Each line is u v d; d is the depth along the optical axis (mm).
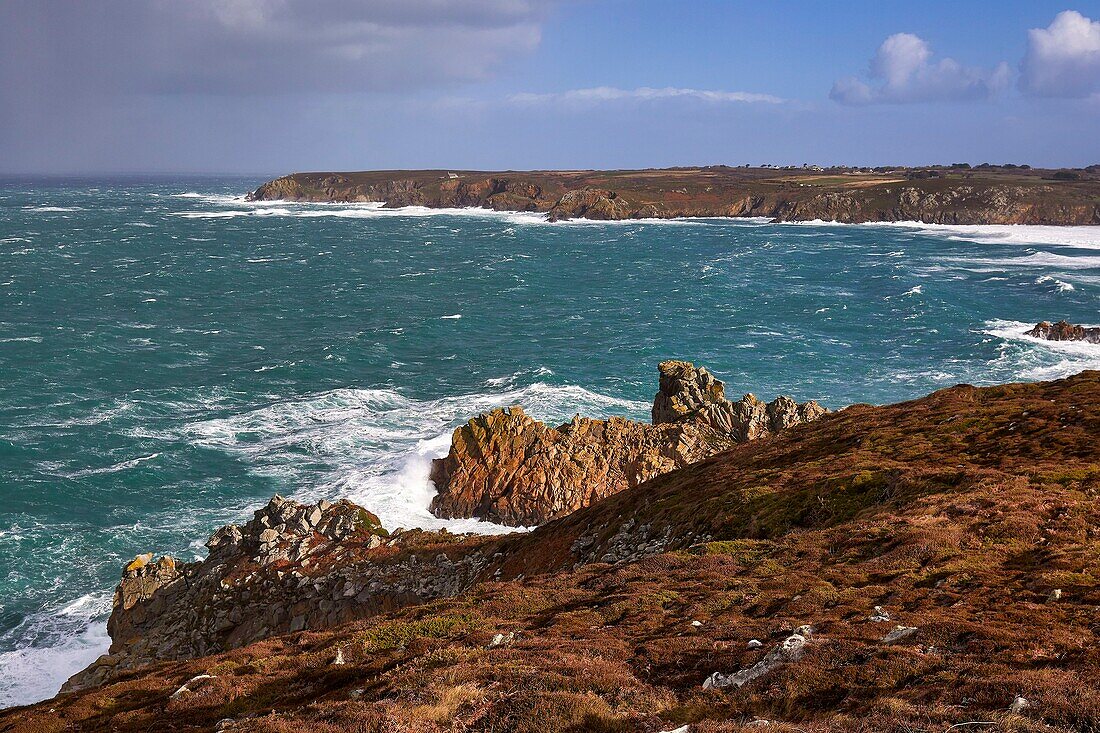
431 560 47062
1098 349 100250
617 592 25406
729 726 13352
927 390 87750
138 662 41656
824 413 66812
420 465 66062
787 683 15383
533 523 59125
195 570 49188
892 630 17938
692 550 30172
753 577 25281
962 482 32625
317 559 48375
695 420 68500
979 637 16781
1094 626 17469
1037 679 13586
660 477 53094
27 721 23125
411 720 15367
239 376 96312
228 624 44000
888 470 36375
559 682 16547
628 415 81125
